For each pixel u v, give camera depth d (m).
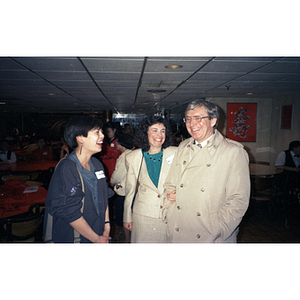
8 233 1.96
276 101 6.73
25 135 15.59
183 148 1.63
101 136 1.37
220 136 1.50
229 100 6.94
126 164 1.95
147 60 2.84
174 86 4.80
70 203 1.25
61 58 2.75
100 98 6.85
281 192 4.31
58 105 9.23
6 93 5.86
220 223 1.38
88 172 1.38
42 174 4.81
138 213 1.83
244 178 1.39
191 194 1.47
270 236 3.50
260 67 3.19
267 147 7.08
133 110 12.11
